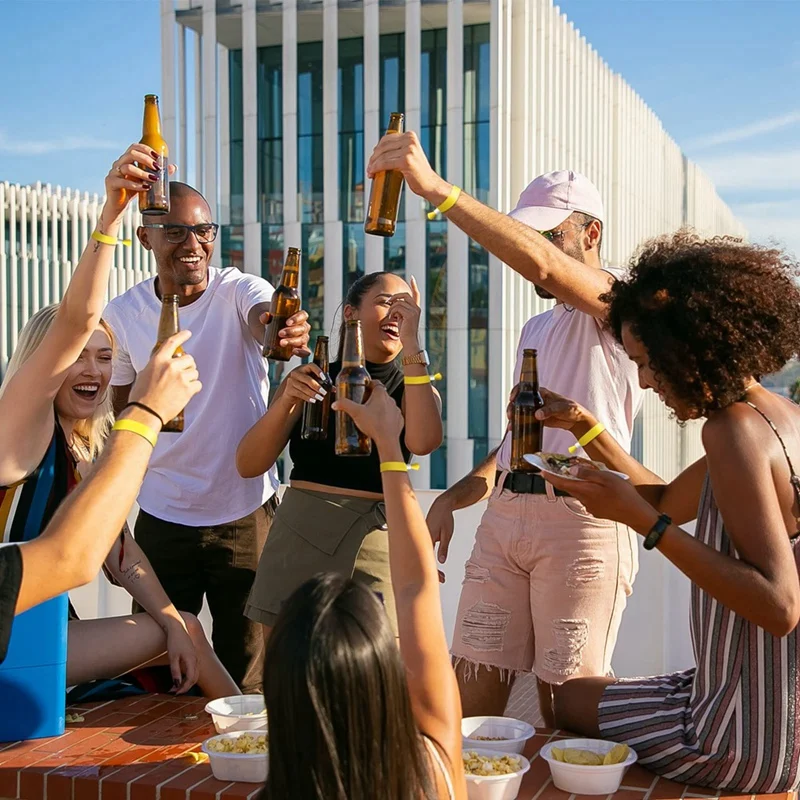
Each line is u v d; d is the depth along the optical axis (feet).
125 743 7.26
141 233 10.13
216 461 10.25
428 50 58.59
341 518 8.84
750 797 6.22
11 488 7.75
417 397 8.48
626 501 5.87
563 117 65.57
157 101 8.14
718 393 5.91
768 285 5.96
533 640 8.57
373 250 60.39
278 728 3.90
